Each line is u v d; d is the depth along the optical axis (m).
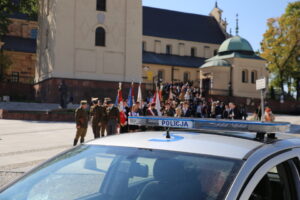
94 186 2.62
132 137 3.06
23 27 55.75
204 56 64.88
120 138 3.07
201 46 64.69
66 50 36.66
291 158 2.76
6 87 42.31
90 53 37.66
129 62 39.12
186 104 19.70
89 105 35.41
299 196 2.65
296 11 54.16
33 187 2.62
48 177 2.73
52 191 2.58
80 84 36.41
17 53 52.38
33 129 21.33
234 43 51.91
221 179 2.30
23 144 15.05
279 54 55.00
